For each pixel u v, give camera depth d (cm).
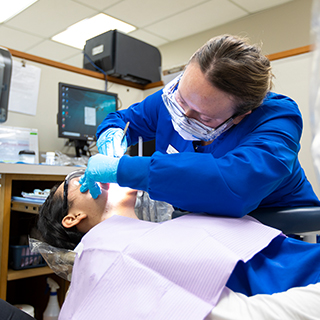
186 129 87
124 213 92
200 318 50
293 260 66
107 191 94
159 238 64
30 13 411
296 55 178
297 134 79
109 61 226
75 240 88
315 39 30
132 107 128
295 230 80
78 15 416
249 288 62
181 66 193
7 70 174
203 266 56
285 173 69
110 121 120
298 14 392
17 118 189
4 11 407
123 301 57
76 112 201
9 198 133
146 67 243
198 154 71
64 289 159
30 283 178
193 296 54
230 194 65
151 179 70
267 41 416
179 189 68
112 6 393
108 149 104
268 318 50
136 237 68
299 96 176
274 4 403
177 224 68
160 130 111
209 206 68
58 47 520
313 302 52
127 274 60
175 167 69
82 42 498
